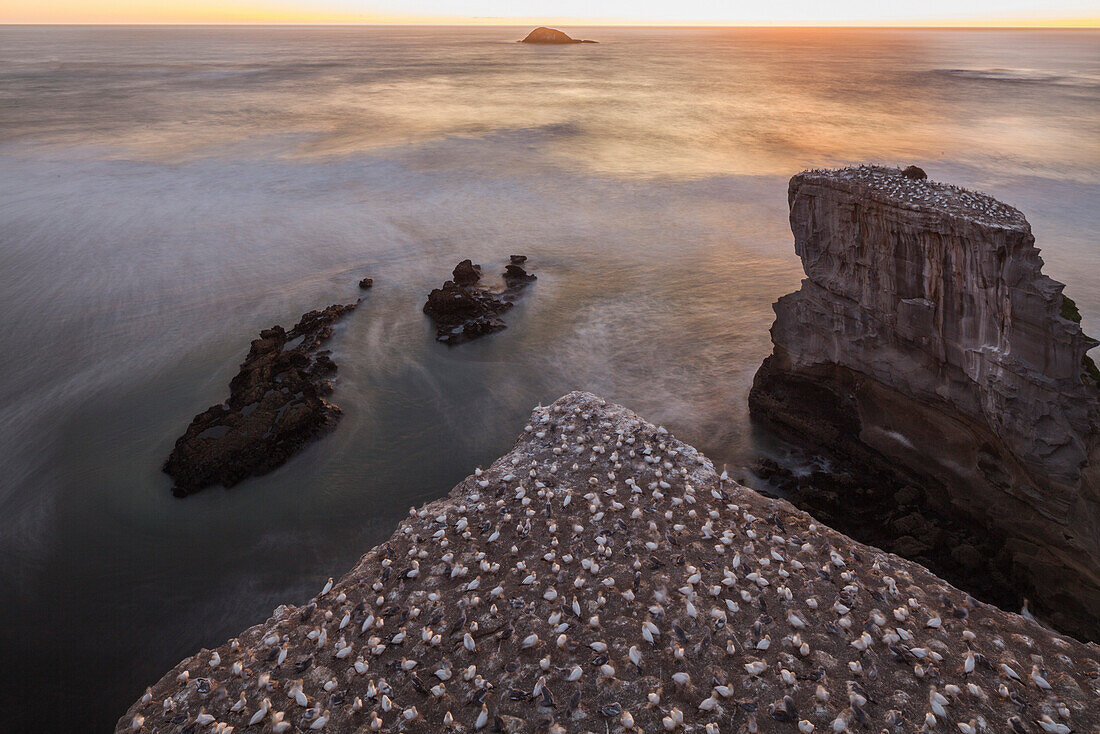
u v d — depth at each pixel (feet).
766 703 31.63
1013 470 67.82
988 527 71.61
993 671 33.50
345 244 168.45
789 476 86.69
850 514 79.82
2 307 134.21
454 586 40.24
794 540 43.45
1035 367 63.31
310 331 124.47
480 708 32.01
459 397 107.96
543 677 32.99
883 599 38.50
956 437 75.41
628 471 50.47
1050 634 37.45
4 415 102.27
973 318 68.54
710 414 101.86
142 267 153.79
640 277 151.12
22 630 69.41
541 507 46.68
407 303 137.90
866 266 79.77
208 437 93.45
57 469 91.40
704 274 152.25
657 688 32.48
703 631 35.78
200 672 36.22
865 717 30.32
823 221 83.97
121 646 67.92
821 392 92.12
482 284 146.10
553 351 120.88
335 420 100.42
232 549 79.20
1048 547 64.90
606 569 40.65
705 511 46.16
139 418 101.45
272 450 92.58
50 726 60.44
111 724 60.59
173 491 86.89
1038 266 63.31
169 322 129.29
